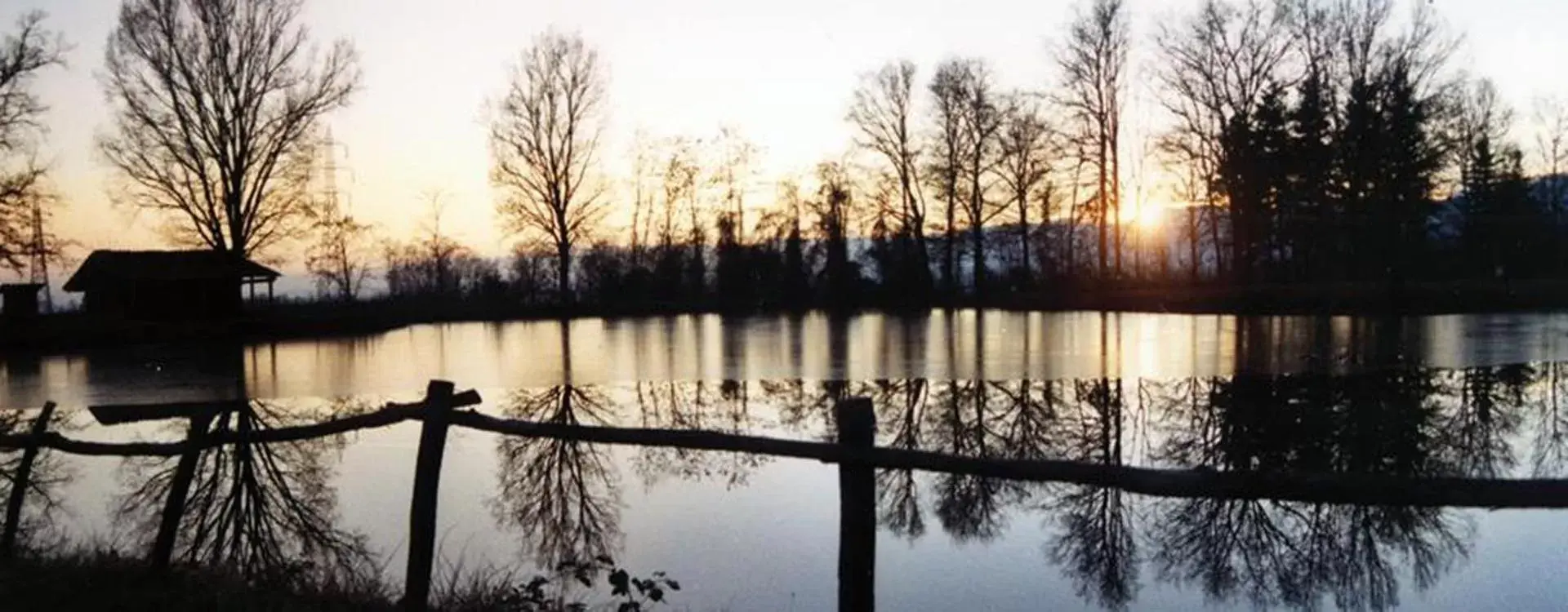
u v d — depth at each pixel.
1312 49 51.44
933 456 4.49
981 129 59.81
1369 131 49.97
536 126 61.16
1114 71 55.88
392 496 12.35
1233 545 10.30
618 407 21.53
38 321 46.34
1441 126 51.91
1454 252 53.12
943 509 11.66
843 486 4.70
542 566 9.50
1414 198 50.50
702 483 12.98
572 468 13.94
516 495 12.43
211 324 46.56
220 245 50.03
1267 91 52.28
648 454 14.88
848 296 61.06
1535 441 15.56
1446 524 10.89
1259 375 23.56
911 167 62.00
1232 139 52.41
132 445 7.19
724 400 22.06
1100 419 18.30
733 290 62.38
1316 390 20.89
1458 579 9.34
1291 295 46.41
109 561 7.07
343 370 30.34
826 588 9.01
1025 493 12.23
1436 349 27.86
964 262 62.59
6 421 19.23
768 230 62.97
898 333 40.38
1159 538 10.59
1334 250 52.78
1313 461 14.49
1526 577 9.26
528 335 45.16
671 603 8.58
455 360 33.12
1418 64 49.84
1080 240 61.38
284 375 28.81
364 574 8.10
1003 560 9.96
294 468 13.90
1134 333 36.72
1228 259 57.53
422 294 63.84
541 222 61.72
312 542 10.20
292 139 50.44
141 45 46.53
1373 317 39.97
